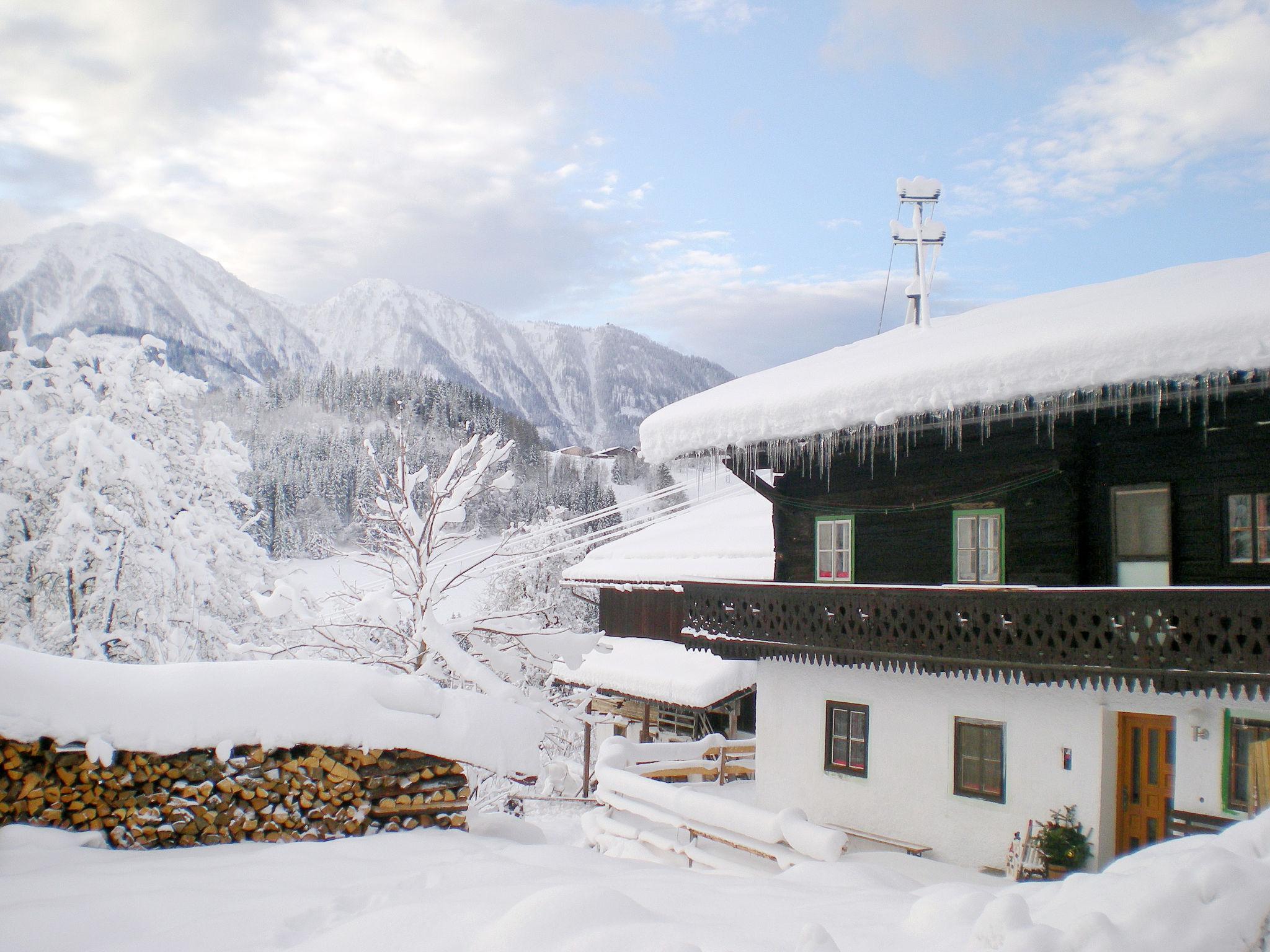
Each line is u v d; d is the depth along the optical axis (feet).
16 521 53.06
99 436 54.34
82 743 20.81
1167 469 32.68
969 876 33.81
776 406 39.45
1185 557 31.99
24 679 20.48
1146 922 13.62
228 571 60.95
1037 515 35.96
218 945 14.51
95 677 21.08
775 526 46.98
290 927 15.37
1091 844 32.65
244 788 21.65
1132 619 29.89
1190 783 30.94
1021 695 35.19
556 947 12.98
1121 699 32.58
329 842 21.27
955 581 38.60
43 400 56.59
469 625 35.04
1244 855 16.15
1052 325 34.17
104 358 58.54
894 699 39.68
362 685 22.99
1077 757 33.53
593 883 17.07
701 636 45.68
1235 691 27.84
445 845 21.27
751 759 57.47
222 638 57.93
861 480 42.73
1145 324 29.84
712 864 38.24
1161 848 18.57
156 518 55.11
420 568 35.83
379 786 22.89
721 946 13.92
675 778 53.78
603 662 68.85
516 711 24.34
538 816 68.69
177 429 62.39
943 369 34.27
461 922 14.48
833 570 43.78
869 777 40.40
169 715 21.17
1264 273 33.65
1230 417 31.22
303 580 49.57
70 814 20.56
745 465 45.55
